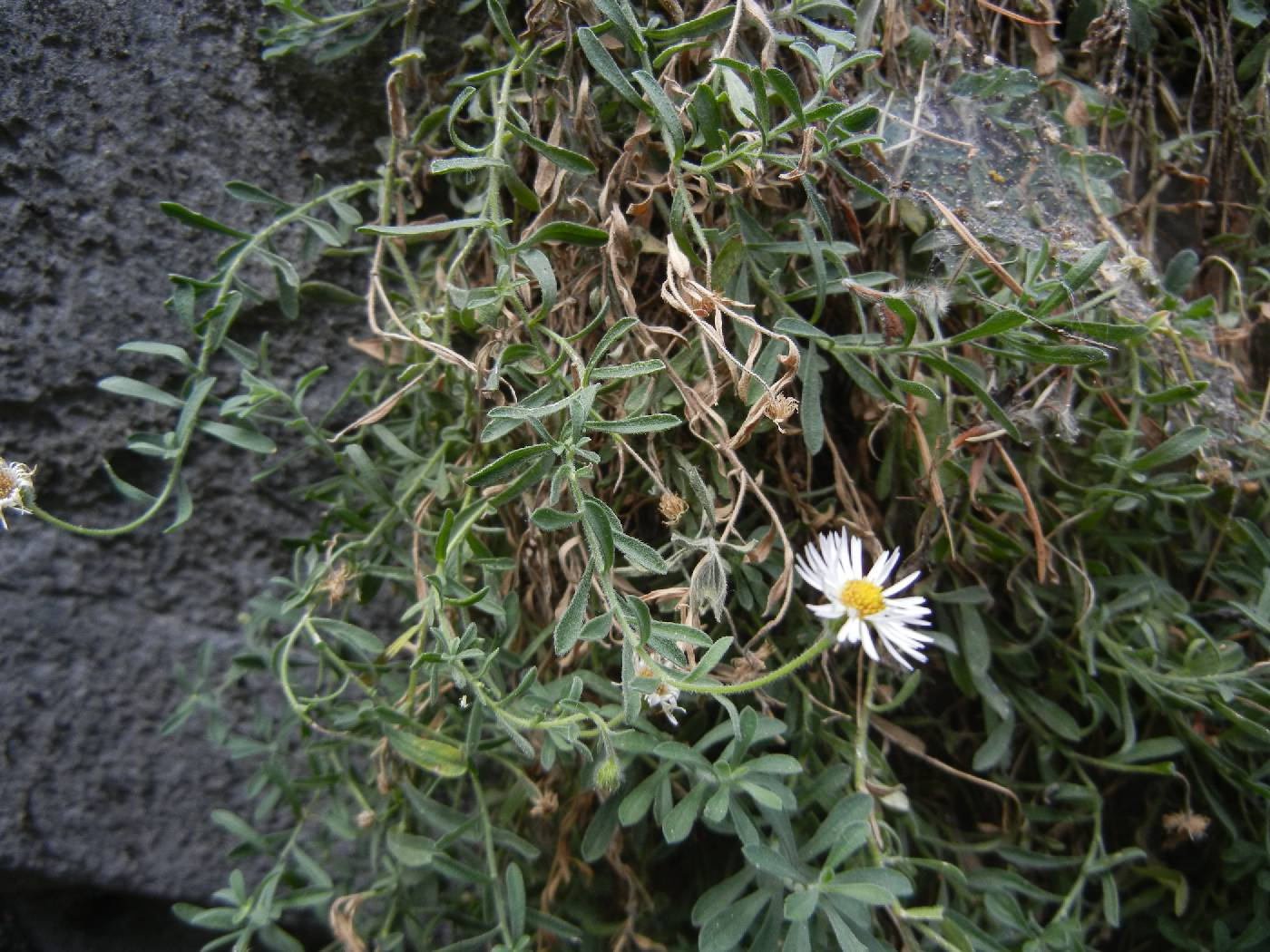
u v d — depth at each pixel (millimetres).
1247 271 222
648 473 182
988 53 208
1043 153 203
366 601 194
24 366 209
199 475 222
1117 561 206
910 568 186
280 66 213
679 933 200
